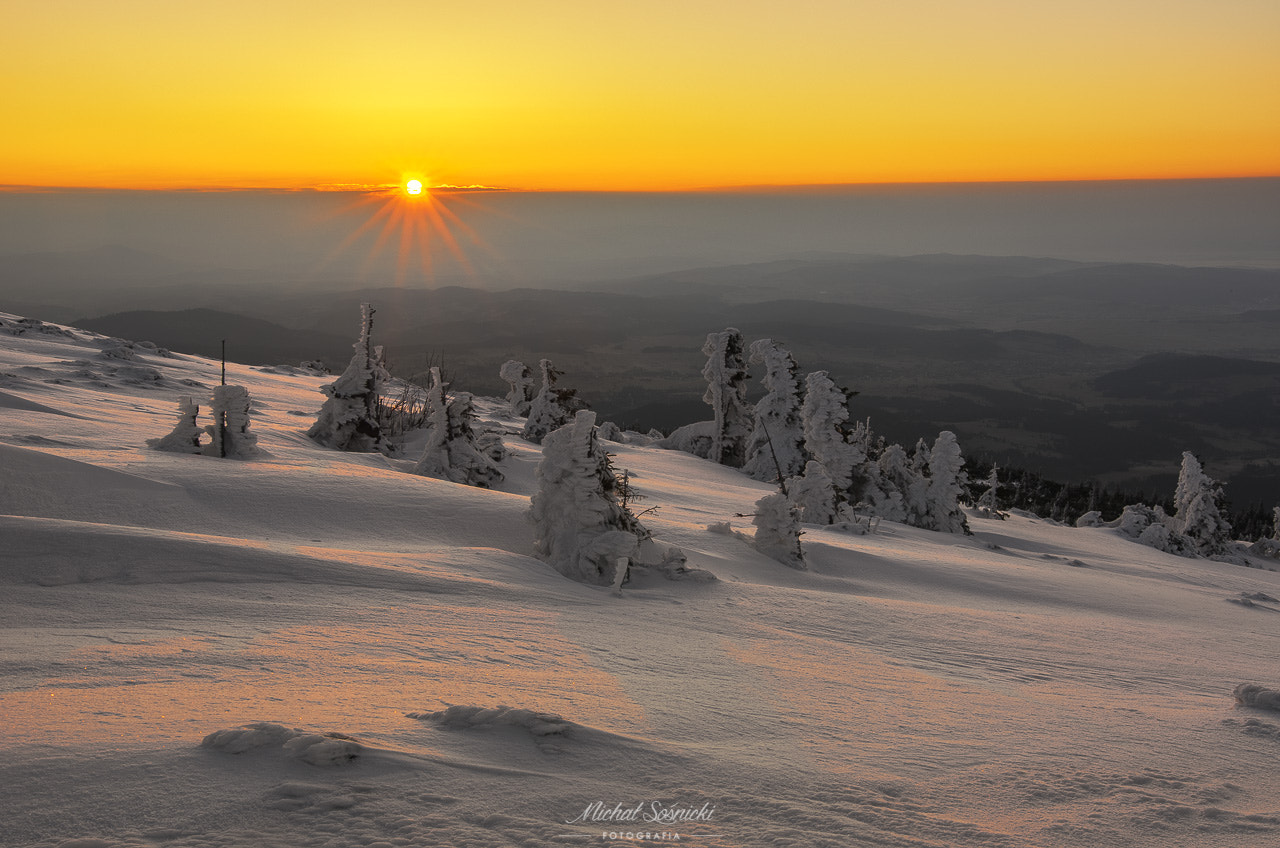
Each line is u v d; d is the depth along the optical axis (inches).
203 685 233.6
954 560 971.9
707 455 2278.5
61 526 444.1
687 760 198.4
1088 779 219.1
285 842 135.3
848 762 215.2
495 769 175.8
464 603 428.8
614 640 382.9
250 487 658.2
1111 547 1617.9
